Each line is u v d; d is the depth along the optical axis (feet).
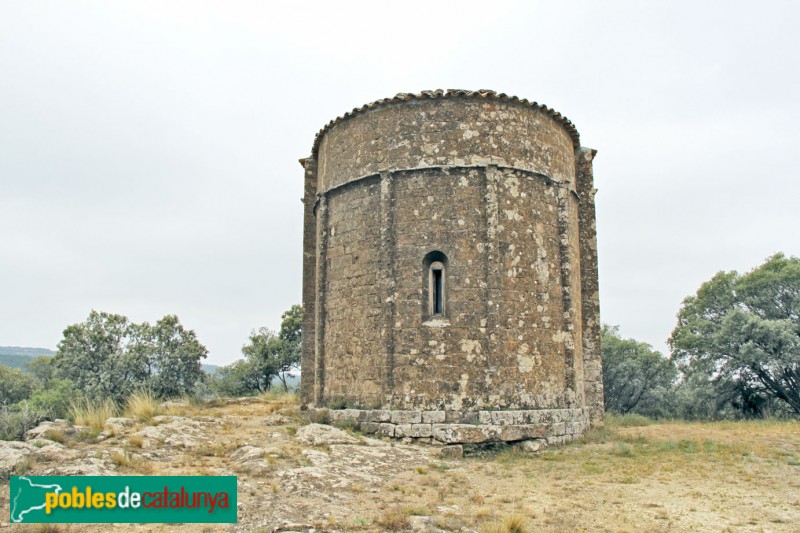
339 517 31.63
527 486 41.91
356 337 62.08
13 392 131.34
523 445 55.88
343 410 60.49
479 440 54.80
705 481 43.37
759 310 120.57
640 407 146.92
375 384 59.36
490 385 56.49
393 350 58.54
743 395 118.21
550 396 60.39
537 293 61.11
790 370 111.14
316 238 74.49
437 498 37.35
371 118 64.44
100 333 130.72
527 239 61.36
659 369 145.89
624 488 41.27
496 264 58.65
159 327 136.98
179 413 64.64
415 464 47.21
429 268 60.08
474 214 59.82
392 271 59.98
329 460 44.16
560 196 65.72
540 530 31.65
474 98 61.87
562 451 55.88
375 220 62.59
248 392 158.51
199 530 30.07
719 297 124.98
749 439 61.46
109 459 40.42
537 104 63.77
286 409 75.87
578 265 70.33
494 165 60.59
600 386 70.38
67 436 48.67
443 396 56.65
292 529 29.19
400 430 55.98
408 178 61.36
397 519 31.09
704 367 118.62
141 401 66.49
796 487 41.52
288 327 162.09
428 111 62.03
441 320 58.44
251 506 33.24
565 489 40.88
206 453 45.88
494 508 35.73
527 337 59.41
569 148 70.64
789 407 115.55
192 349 137.28
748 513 35.29
